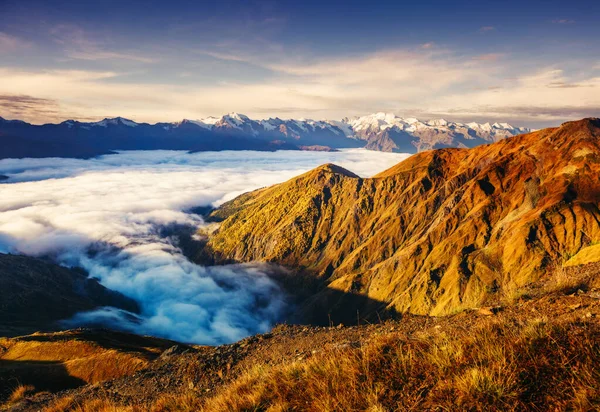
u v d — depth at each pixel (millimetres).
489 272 137625
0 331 148625
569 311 6258
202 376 12422
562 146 177125
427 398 3891
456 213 190750
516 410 3359
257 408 5207
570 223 132375
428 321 9289
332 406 4246
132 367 35500
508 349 3955
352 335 10484
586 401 3094
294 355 10406
